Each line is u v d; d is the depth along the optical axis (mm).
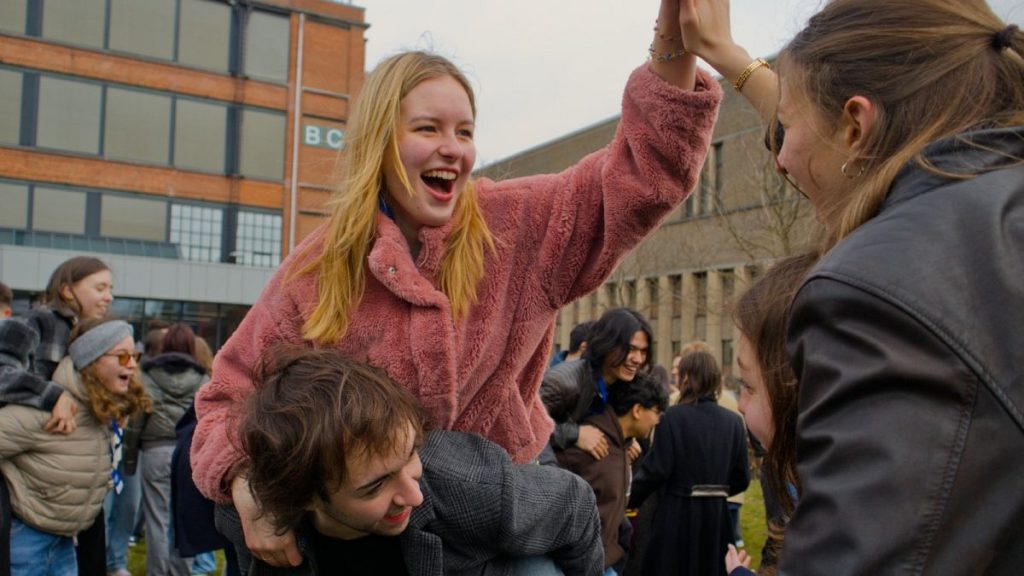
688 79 1480
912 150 904
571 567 1597
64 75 23391
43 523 3303
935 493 691
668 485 4051
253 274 24016
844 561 697
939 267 776
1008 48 938
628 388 3719
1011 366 732
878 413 732
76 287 3775
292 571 1410
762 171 11586
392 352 1471
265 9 25734
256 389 1308
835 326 793
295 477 1180
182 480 3258
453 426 1568
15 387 3232
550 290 1577
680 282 26016
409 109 1498
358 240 1504
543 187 1604
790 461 1096
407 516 1295
